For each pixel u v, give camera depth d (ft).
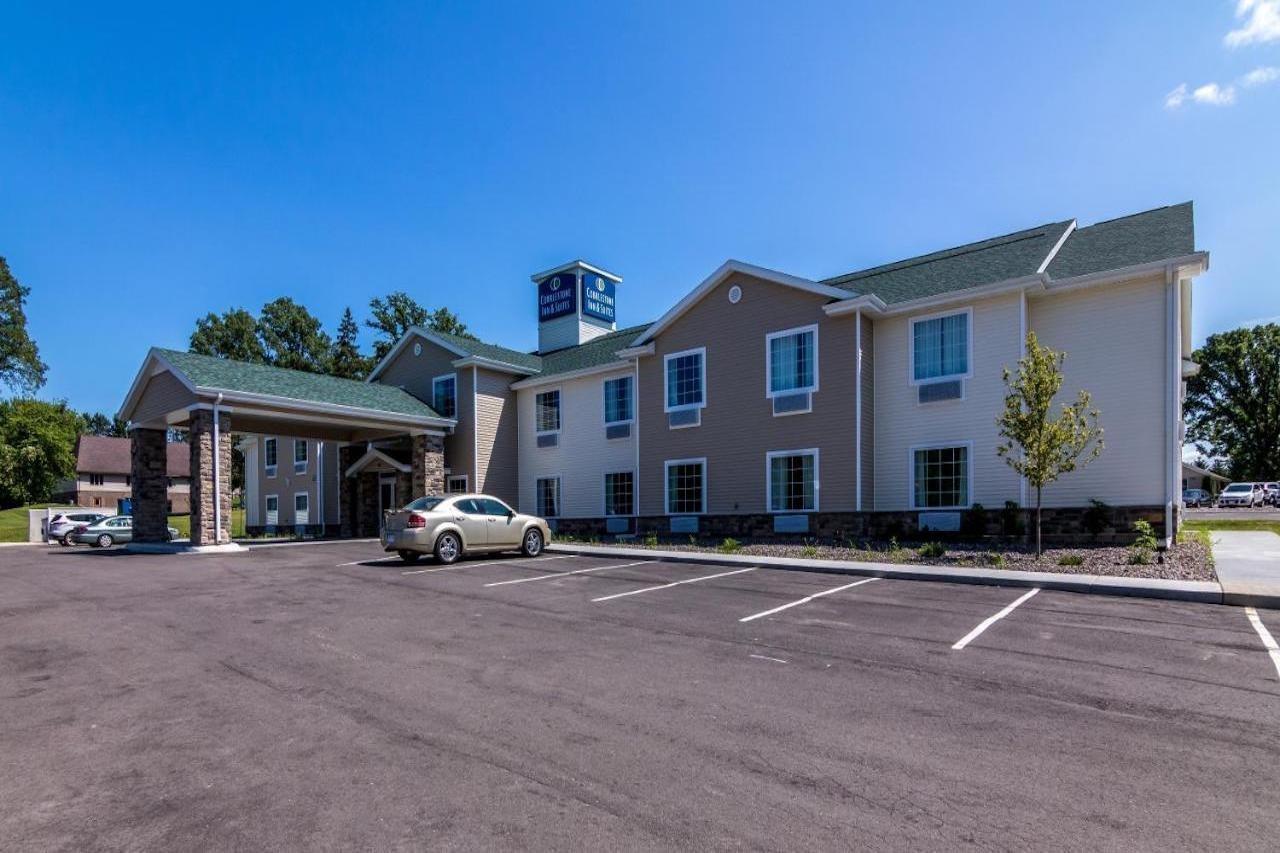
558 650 22.36
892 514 53.52
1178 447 53.21
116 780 12.92
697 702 17.04
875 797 11.96
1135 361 46.09
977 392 50.80
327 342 173.88
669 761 13.53
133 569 47.42
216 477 61.16
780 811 11.48
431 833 10.83
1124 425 46.21
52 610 30.99
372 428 79.97
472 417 78.59
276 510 110.83
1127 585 31.14
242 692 18.17
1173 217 52.49
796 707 16.62
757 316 59.82
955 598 30.81
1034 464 40.47
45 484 186.80
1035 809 11.51
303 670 20.21
